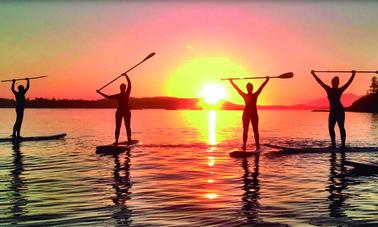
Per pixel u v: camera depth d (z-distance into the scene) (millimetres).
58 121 47000
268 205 7707
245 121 15531
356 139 22719
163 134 26859
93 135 25484
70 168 12094
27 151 16375
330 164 12977
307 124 43062
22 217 6855
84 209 7383
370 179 10383
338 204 7789
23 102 20078
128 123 17578
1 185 9523
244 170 11812
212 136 25109
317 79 16094
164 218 6828
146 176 10805
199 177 10680
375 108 131875
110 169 11930
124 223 6543
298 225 6453
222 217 6887
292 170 11812
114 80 16922
